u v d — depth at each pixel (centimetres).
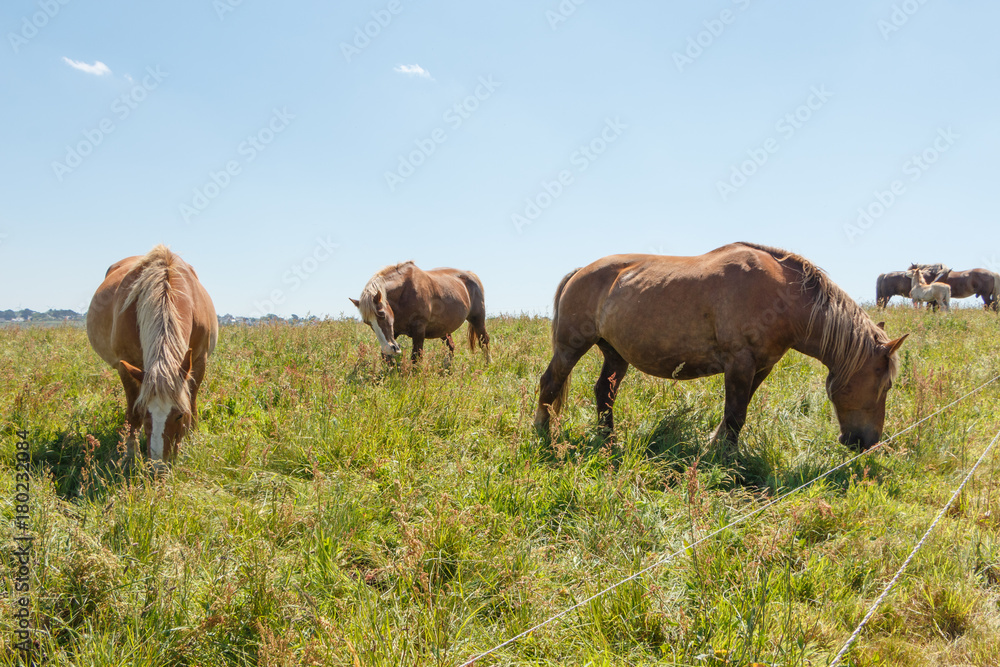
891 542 325
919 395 534
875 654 241
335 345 880
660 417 542
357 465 439
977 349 847
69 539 295
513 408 591
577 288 593
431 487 397
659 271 534
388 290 841
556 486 392
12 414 505
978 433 516
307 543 319
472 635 251
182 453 405
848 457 476
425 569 297
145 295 430
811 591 284
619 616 260
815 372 720
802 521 339
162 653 230
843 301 480
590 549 323
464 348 1071
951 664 240
